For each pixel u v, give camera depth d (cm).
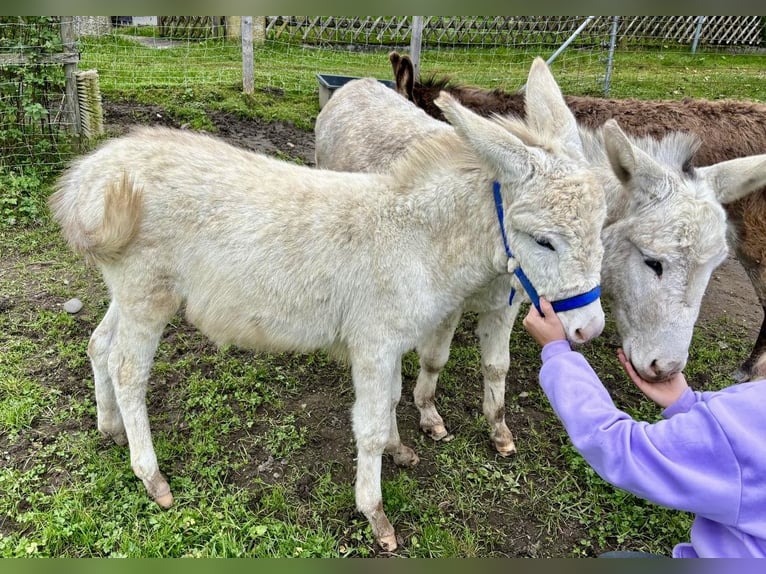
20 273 489
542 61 303
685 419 167
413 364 438
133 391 290
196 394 379
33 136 630
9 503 293
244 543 287
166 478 318
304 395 393
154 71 1047
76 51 627
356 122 457
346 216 268
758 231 386
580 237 223
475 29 1432
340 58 1295
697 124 429
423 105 559
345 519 306
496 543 301
